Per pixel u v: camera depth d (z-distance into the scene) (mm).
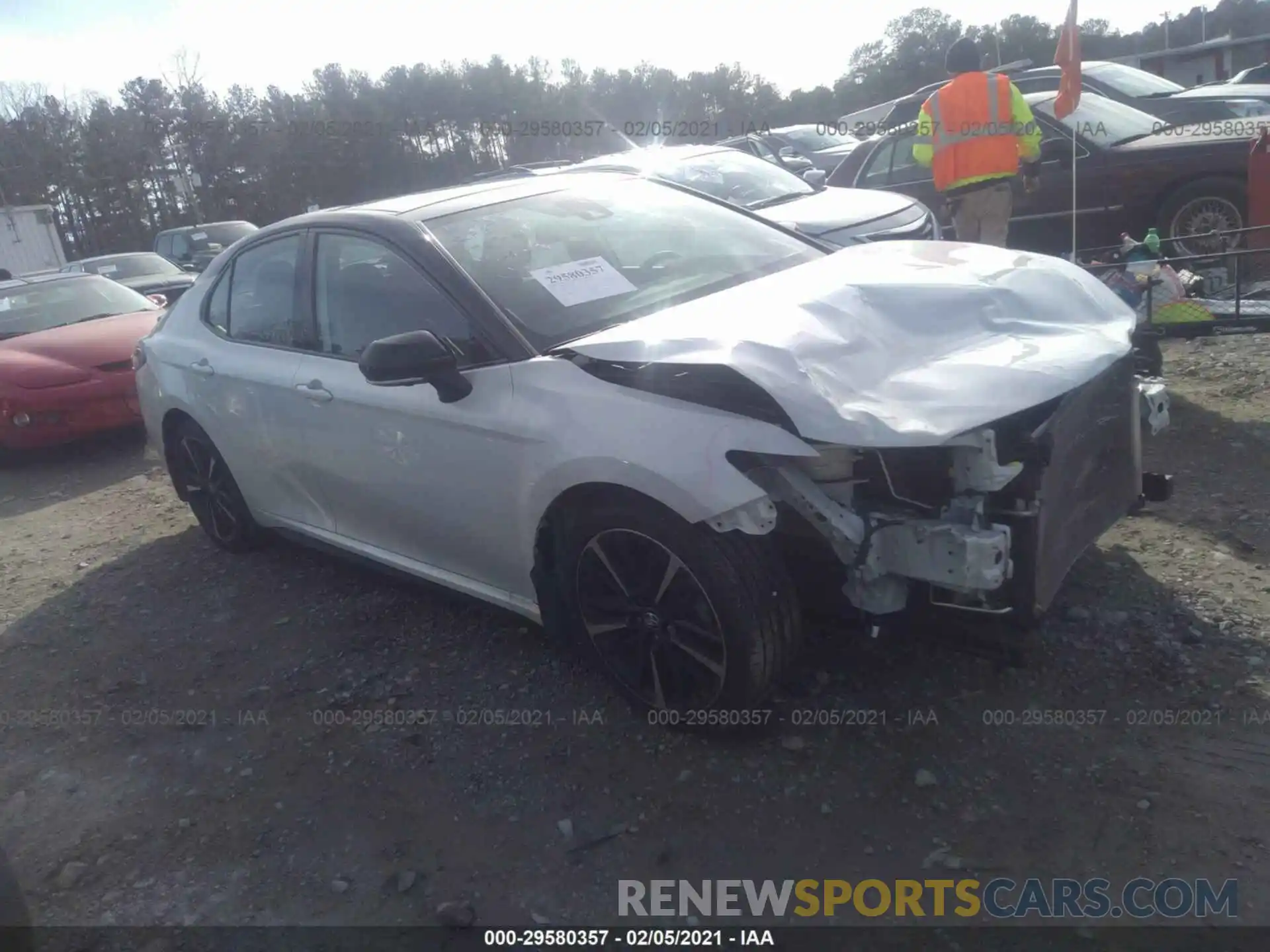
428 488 3719
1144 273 5879
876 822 2873
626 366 3158
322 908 2834
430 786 3266
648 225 4203
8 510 6996
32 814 3432
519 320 3512
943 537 2820
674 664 3238
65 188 46375
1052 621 3621
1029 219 8781
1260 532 4074
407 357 3270
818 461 2975
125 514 6484
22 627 4891
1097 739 3066
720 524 2875
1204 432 5141
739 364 2869
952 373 2914
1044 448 2891
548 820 3051
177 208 45375
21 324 8992
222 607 4777
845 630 3260
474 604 4039
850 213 7684
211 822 3252
